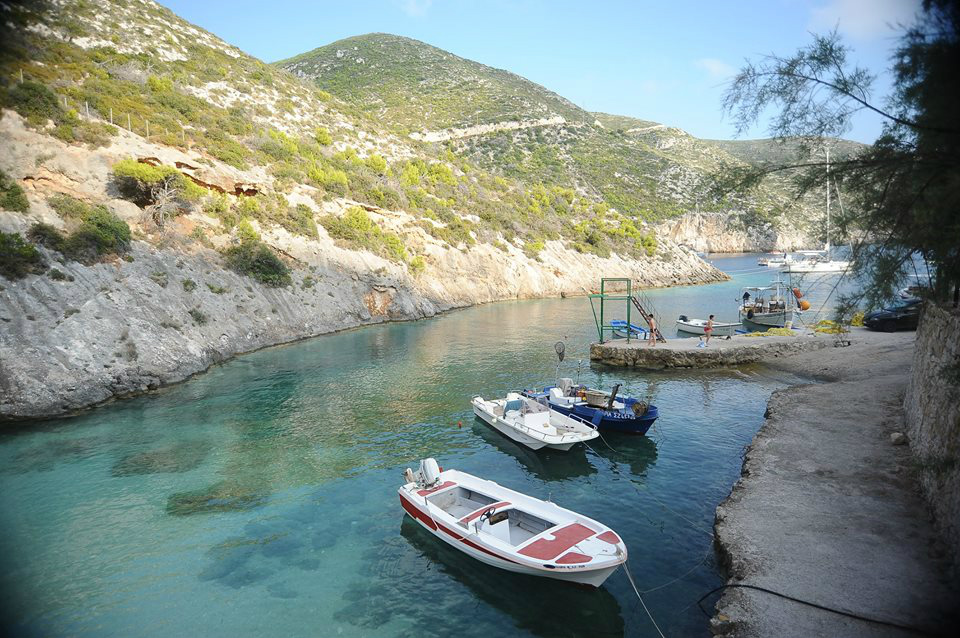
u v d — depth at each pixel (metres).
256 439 23.88
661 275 96.81
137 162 42.56
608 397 25.03
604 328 51.81
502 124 170.88
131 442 23.48
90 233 34.91
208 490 19.02
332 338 47.78
